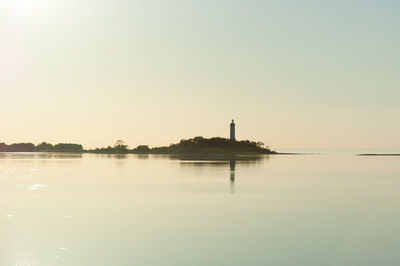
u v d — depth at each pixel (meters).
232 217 43.03
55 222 40.03
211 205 51.31
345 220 41.44
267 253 29.22
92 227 37.72
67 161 195.00
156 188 70.25
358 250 30.09
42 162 180.88
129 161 193.00
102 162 180.88
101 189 68.38
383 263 27.03
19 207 49.25
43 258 28.02
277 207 49.72
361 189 70.50
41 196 59.50
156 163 166.62
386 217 43.25
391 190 69.12
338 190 68.50
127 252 29.44
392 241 32.81
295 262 27.23
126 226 38.31
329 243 32.12
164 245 31.42
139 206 50.38
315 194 62.91
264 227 37.94
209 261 27.41
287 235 34.84
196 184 77.19
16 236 34.03
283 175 101.25
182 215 44.00
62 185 75.38
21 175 99.06
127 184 77.06
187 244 31.70
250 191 66.06
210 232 35.91
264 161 190.62
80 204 51.84
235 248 30.61
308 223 40.00
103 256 28.45
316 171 118.12
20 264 26.81
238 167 135.50
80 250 29.97
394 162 189.12
